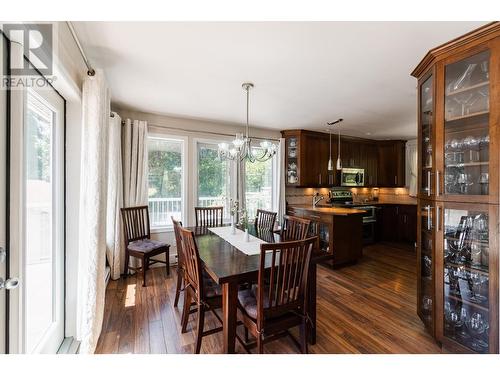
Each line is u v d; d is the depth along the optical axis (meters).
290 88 2.63
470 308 1.74
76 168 1.87
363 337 1.98
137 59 2.01
